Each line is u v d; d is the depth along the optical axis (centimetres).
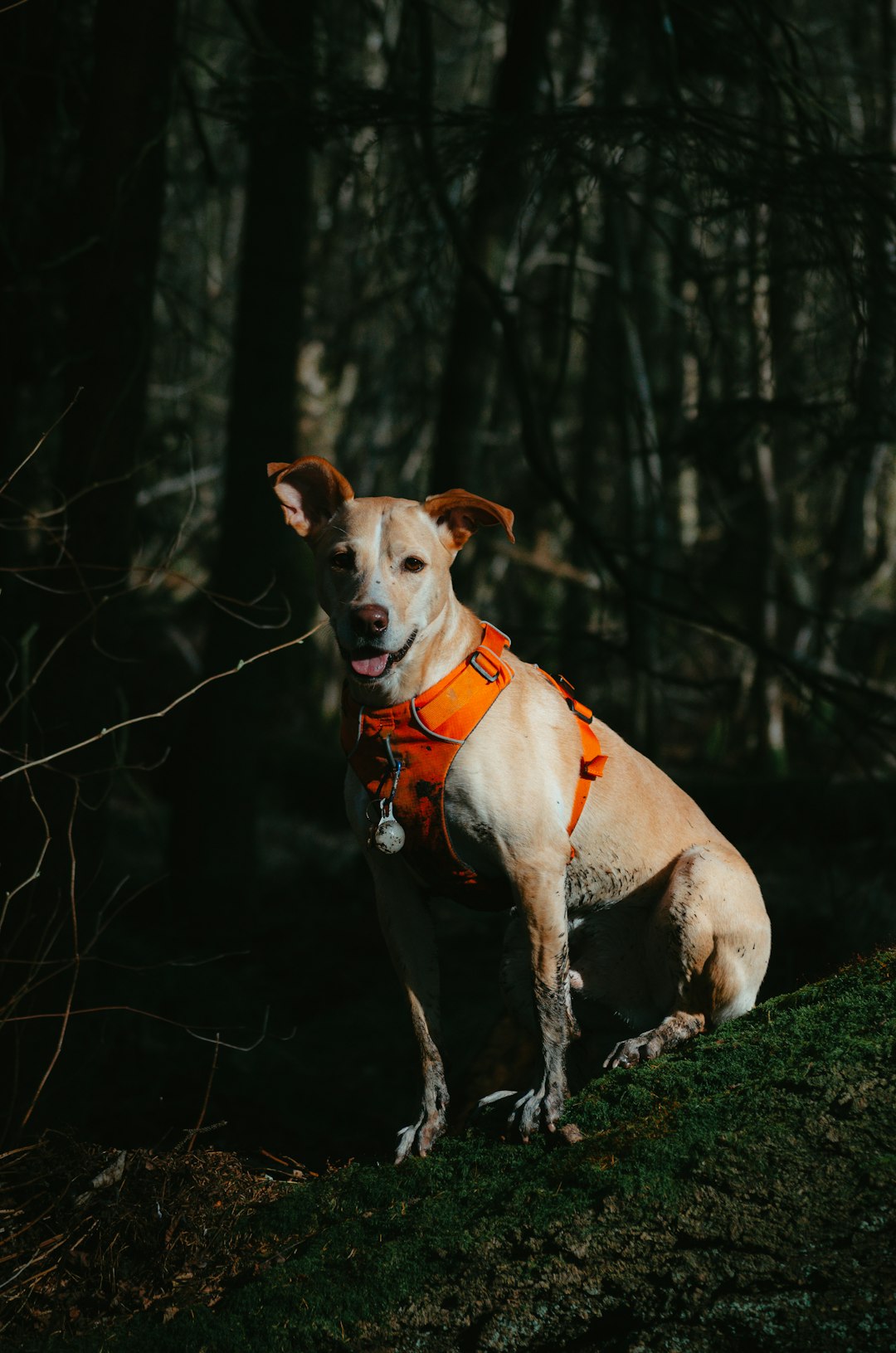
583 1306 226
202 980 757
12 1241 281
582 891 328
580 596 1568
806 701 671
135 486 543
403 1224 257
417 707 291
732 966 318
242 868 923
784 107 598
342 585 294
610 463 1761
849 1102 238
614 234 1050
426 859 303
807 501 1927
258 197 956
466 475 988
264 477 955
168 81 549
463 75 1655
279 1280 253
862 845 916
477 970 831
